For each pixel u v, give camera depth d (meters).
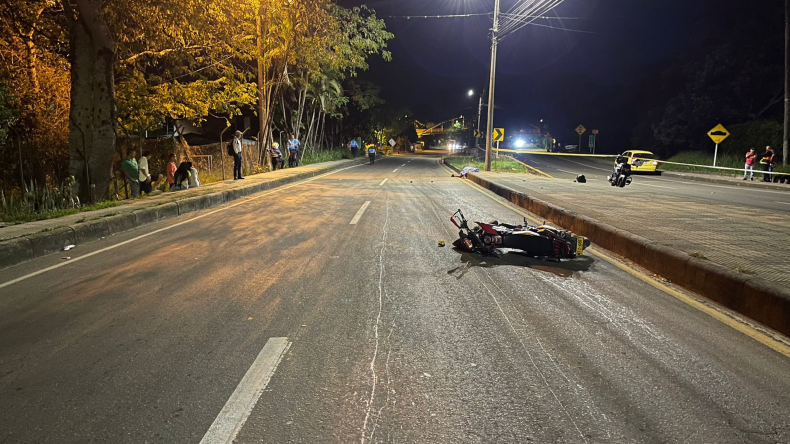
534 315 5.11
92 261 7.39
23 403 3.38
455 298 5.66
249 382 3.64
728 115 36.84
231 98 20.75
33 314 5.09
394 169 32.88
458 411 3.28
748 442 2.95
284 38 23.59
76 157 13.00
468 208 13.45
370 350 4.22
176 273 6.70
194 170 16.39
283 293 5.81
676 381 3.69
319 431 3.04
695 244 7.25
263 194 16.61
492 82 27.86
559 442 2.94
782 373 3.83
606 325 4.83
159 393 3.49
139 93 17.22
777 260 6.26
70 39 12.83
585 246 7.57
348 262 7.33
